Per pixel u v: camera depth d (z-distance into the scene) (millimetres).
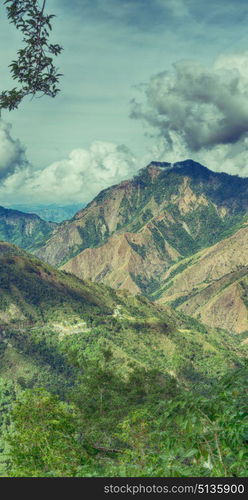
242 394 6734
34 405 28469
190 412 6531
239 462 5855
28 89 10727
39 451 24281
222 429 6238
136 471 6758
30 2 10133
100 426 46062
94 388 57375
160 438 6922
